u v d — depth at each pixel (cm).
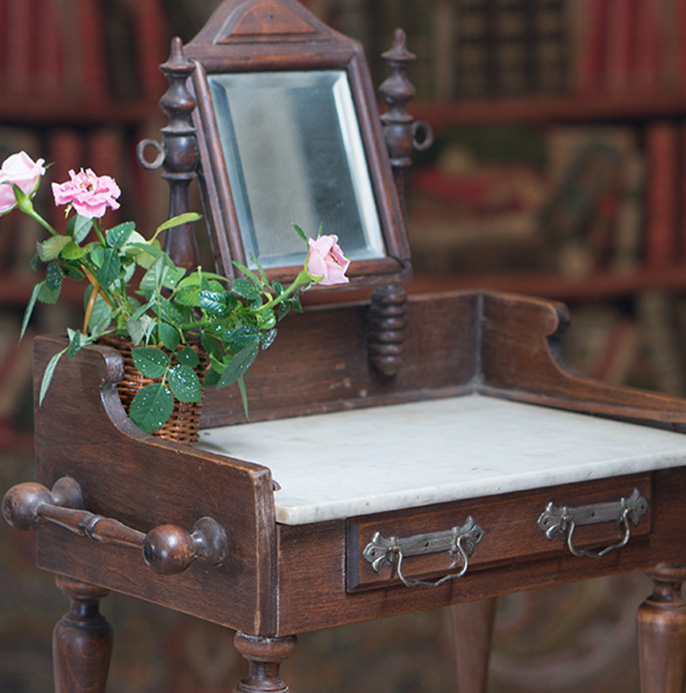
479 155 485
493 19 473
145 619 488
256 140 283
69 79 468
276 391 298
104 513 251
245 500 223
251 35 285
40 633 487
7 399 481
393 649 486
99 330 256
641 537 269
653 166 478
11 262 475
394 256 295
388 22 473
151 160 473
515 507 251
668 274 479
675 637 280
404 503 234
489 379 326
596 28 470
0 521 486
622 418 294
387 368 310
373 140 296
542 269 485
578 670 482
